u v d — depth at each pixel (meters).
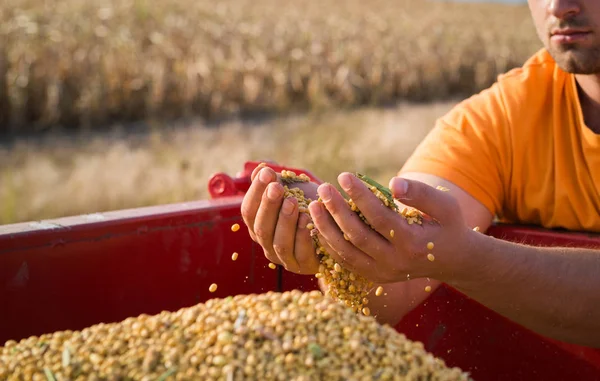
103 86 9.82
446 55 14.16
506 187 2.10
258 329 1.32
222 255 2.01
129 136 9.02
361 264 1.49
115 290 1.81
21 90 9.06
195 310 1.46
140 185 6.20
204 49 11.88
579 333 1.68
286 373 1.23
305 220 1.50
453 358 2.04
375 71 12.56
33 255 1.66
